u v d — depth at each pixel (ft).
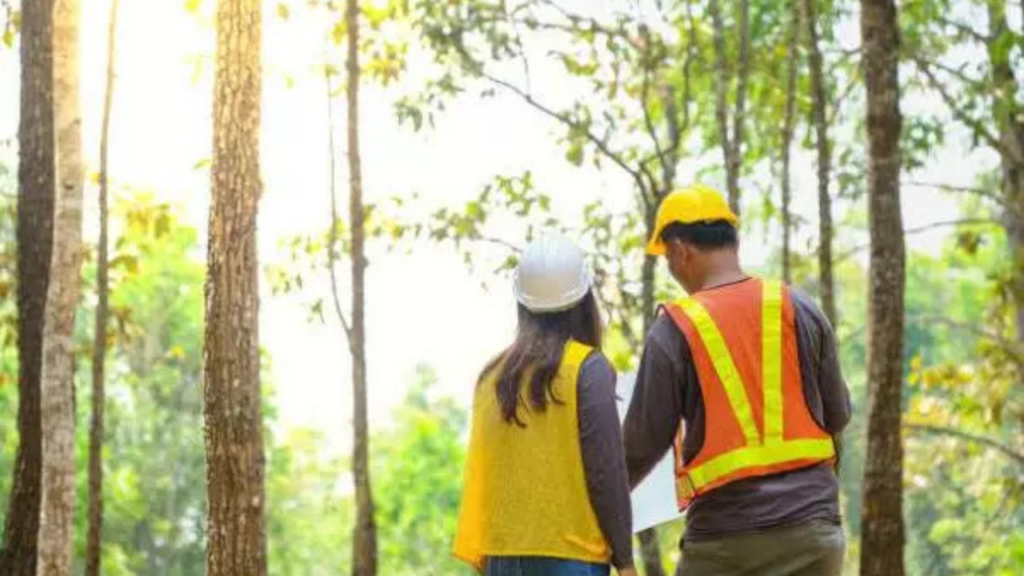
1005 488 67.05
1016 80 60.13
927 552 119.75
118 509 150.10
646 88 55.67
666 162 57.36
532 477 16.96
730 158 54.39
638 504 17.90
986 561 73.20
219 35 25.22
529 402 16.97
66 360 33.73
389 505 212.43
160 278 160.15
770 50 58.70
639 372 17.47
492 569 17.13
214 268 25.04
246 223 25.05
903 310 44.32
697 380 17.31
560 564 16.85
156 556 167.63
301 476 214.69
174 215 54.08
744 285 17.65
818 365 17.58
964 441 67.62
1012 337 67.97
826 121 52.90
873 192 44.50
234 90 25.13
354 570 47.96
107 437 160.15
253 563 24.75
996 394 61.41
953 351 176.65
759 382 17.26
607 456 16.81
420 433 216.95
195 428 168.45
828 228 51.65
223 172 25.11
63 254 33.81
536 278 17.13
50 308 33.81
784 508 17.12
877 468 43.86
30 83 39.04
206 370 24.93
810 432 17.31
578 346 17.08
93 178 52.60
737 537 17.19
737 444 17.19
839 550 17.28
